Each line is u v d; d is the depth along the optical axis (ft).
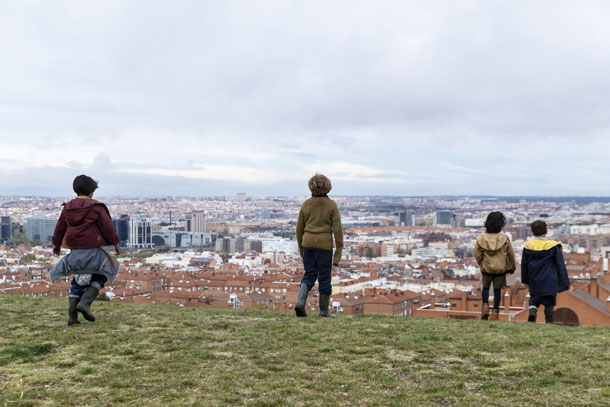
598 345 36.63
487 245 55.36
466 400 26.35
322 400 26.37
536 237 54.39
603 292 213.25
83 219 40.73
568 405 25.66
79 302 41.11
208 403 25.72
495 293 56.18
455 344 36.91
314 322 44.50
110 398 26.25
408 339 37.83
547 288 52.60
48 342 35.45
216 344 36.27
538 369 31.22
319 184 49.14
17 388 27.50
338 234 48.44
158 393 26.94
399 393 27.27
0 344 35.01
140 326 41.29
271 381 28.71
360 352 34.60
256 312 50.49
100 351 33.81
